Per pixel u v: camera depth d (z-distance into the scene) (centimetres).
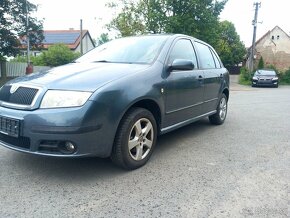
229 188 327
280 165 401
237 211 280
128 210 281
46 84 335
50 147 317
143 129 384
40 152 319
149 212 277
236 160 418
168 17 2475
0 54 2183
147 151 394
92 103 317
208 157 429
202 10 2509
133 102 354
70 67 406
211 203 294
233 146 487
